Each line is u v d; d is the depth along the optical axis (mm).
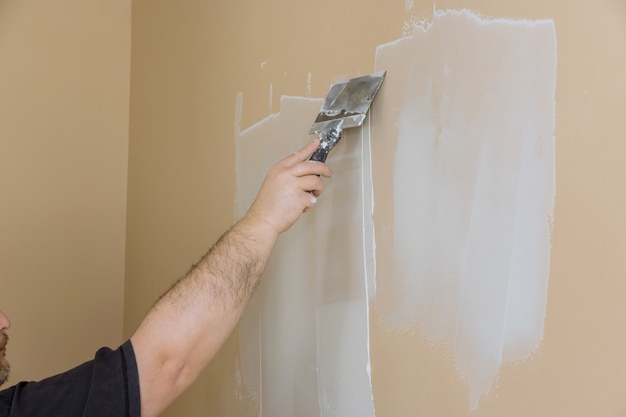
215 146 1823
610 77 853
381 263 1237
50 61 2297
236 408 1719
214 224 1825
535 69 947
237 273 1184
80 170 2352
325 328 1387
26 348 2250
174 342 1135
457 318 1067
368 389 1268
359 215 1295
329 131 1254
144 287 2258
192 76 1959
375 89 1217
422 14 1143
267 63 1588
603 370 856
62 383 1125
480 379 1024
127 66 2434
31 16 2266
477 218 1036
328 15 1378
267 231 1214
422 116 1144
